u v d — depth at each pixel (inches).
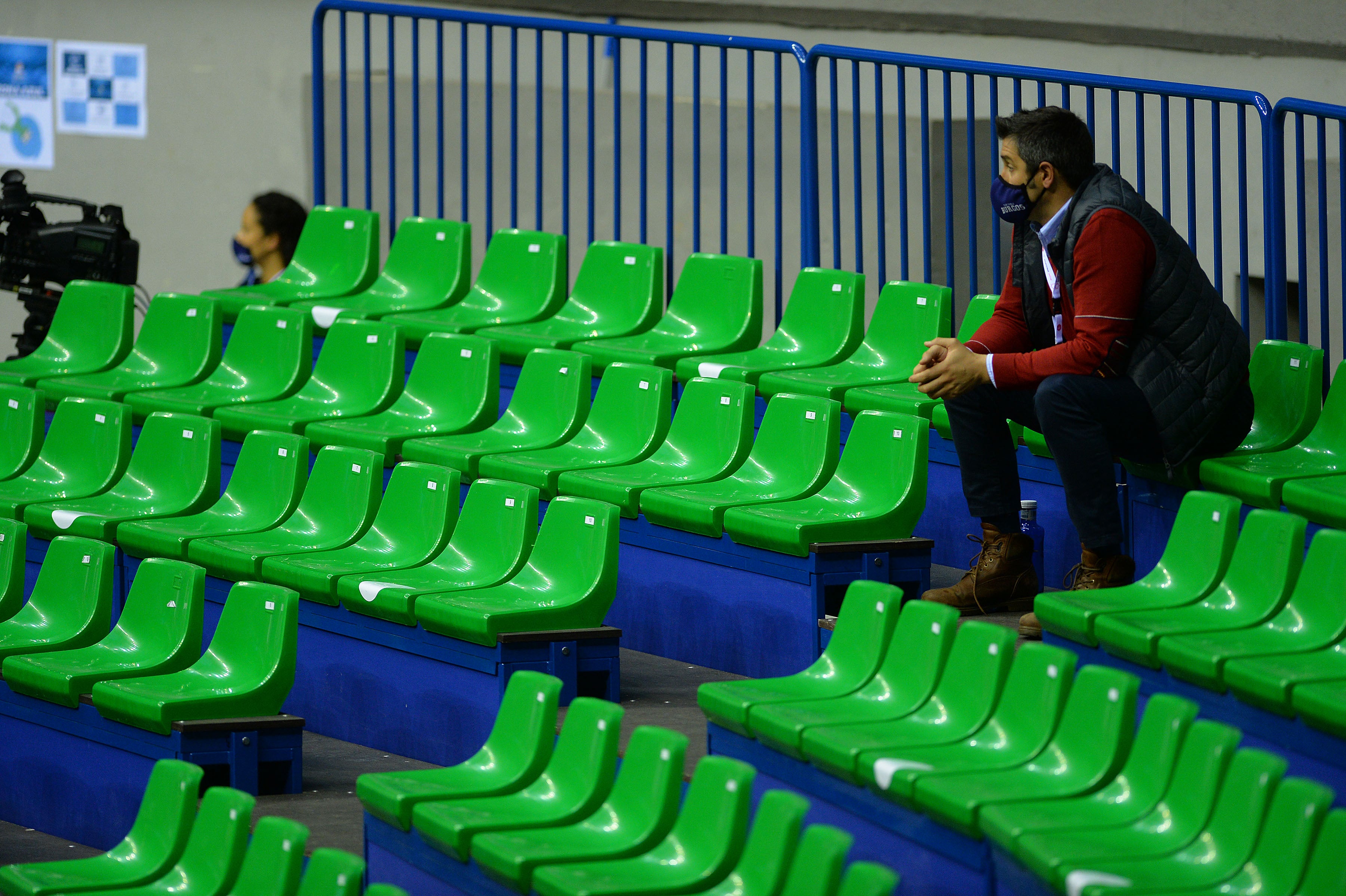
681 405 575.2
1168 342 462.6
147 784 457.1
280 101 1018.7
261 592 485.7
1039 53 781.3
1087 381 457.7
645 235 676.1
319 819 442.6
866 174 827.4
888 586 421.7
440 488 540.7
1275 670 368.5
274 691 472.7
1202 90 534.3
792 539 487.8
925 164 603.5
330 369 672.4
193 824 408.2
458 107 967.6
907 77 813.9
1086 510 459.5
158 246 1061.8
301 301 733.9
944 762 368.8
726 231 655.1
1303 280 526.6
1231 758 330.6
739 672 513.0
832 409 532.1
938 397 472.7
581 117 940.6
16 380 711.1
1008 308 491.8
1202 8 723.4
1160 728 346.0
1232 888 313.0
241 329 702.5
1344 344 511.5
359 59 994.1
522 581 502.6
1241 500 475.2
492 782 405.7
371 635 507.8
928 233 605.9
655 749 378.3
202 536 569.3
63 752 495.2
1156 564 504.1
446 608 477.7
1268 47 708.0
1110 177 462.9
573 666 472.7
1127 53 753.0
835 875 311.6
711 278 655.8
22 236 765.3
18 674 499.2
